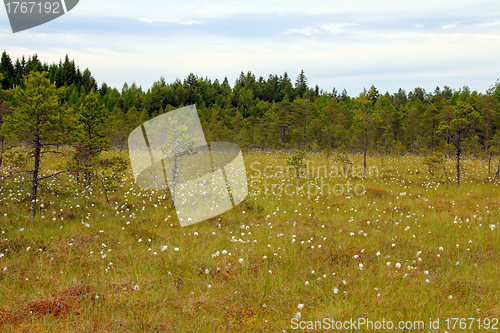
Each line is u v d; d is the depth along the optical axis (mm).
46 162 22531
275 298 6355
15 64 88312
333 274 7277
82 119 16359
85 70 102625
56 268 7289
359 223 11633
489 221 11398
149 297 6059
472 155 38188
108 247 8703
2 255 7285
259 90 119000
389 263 7535
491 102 42844
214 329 5160
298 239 9812
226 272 7465
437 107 50469
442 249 8492
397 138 54000
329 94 138500
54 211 11297
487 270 7441
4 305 5605
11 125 10797
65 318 5297
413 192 18344
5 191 13172
